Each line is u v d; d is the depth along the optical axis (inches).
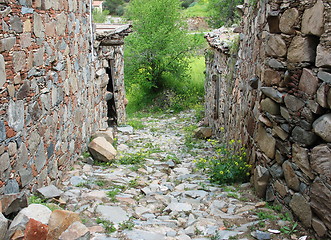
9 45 157.2
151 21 703.1
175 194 219.0
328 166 134.5
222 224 168.1
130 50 711.1
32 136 185.3
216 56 462.9
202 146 400.8
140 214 185.6
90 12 336.5
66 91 253.8
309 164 147.0
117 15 1617.9
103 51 402.9
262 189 194.5
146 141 430.9
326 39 135.3
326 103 136.2
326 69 137.4
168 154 358.3
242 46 292.7
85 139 318.0
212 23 870.4
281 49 169.2
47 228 133.3
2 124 150.0
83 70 310.3
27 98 178.9
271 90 178.5
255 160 216.1
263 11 206.5
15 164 163.3
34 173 187.9
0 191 147.3
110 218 174.2
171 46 691.4
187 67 746.2
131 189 230.2
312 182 145.5
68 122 260.4
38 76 195.3
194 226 165.8
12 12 160.9
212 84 489.7
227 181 237.9
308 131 148.6
